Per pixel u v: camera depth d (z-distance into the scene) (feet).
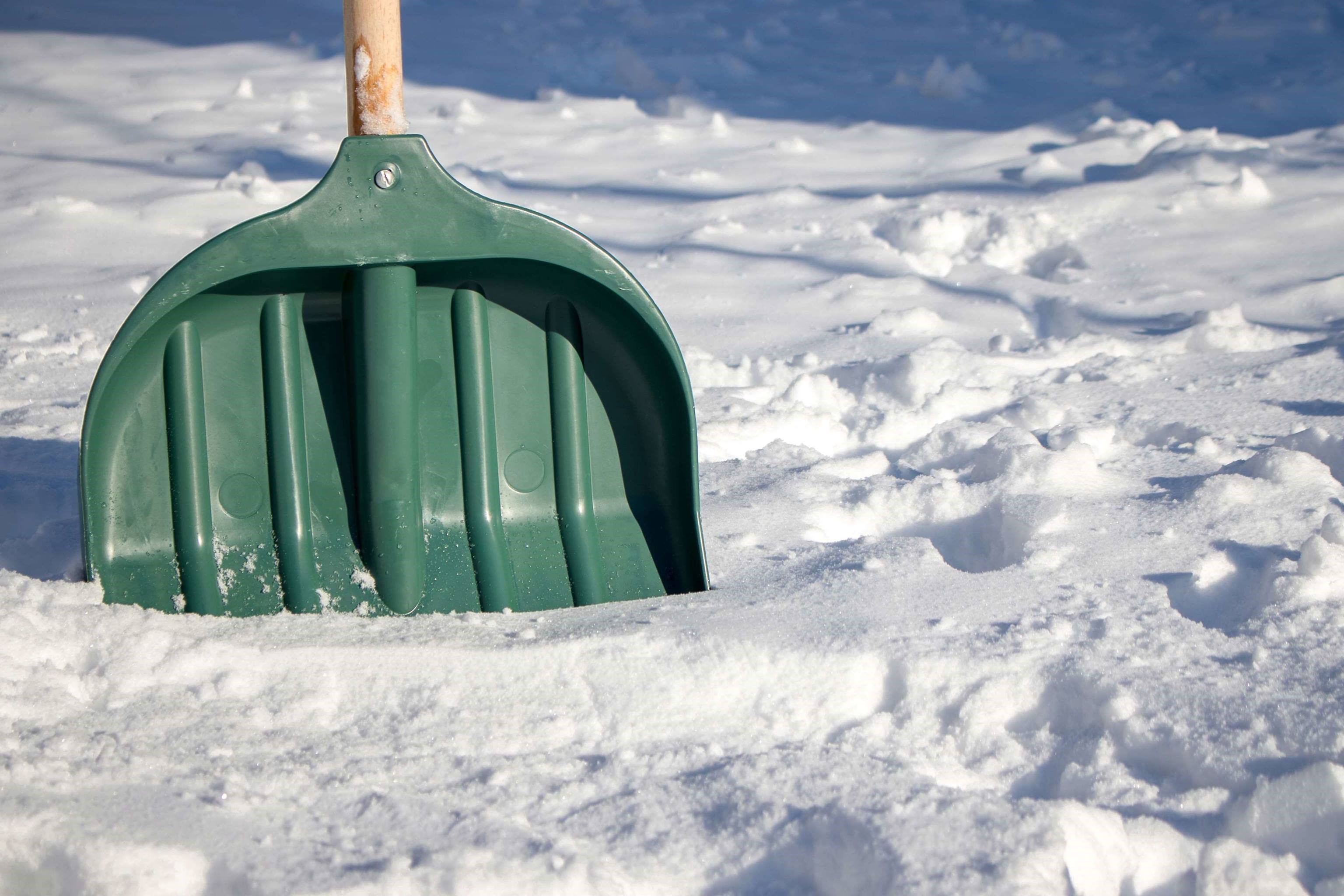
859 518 6.39
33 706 4.07
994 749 4.23
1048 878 3.38
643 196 14.75
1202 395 8.20
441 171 4.97
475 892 3.34
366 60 5.11
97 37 24.71
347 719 4.27
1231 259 11.78
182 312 5.12
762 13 29.32
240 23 26.86
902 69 23.09
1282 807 3.67
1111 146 16.25
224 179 14.55
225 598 5.24
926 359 8.82
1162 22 26.73
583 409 5.62
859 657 4.54
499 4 29.40
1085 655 4.56
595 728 4.29
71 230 12.63
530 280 5.33
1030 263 12.49
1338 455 6.77
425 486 5.52
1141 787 3.94
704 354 9.24
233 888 3.43
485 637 4.67
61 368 8.94
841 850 3.52
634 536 5.65
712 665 4.50
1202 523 5.90
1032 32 26.37
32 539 5.95
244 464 5.35
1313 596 4.97
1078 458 6.57
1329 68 21.47
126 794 3.69
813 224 13.26
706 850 3.60
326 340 5.42
